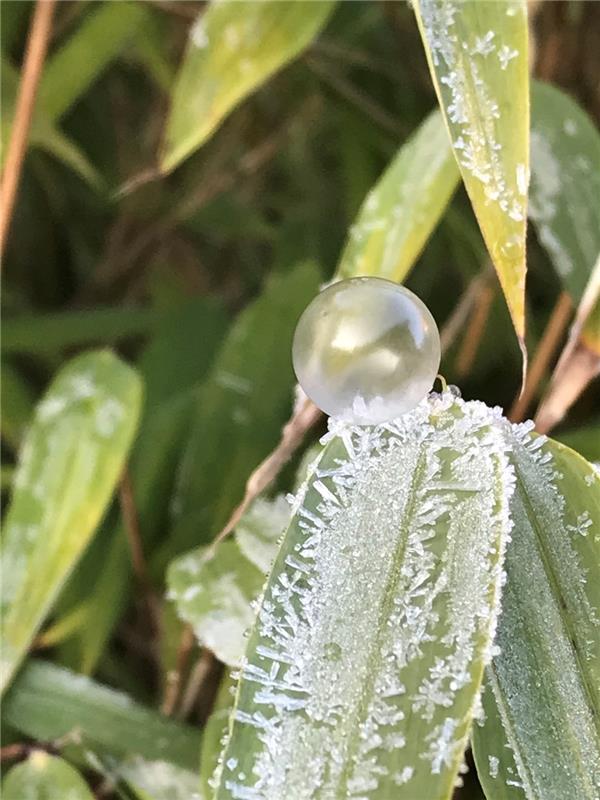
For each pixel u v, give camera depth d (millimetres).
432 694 62
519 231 76
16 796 100
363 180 173
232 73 117
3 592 111
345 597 66
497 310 160
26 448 118
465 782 112
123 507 130
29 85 123
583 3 169
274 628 66
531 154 108
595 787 68
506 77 78
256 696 64
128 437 117
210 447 139
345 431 73
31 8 175
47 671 113
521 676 71
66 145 145
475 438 71
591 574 72
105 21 160
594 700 69
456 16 79
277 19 118
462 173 77
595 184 106
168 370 168
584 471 73
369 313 64
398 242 105
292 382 142
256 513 105
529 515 73
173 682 117
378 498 70
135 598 145
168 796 103
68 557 111
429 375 66
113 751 108
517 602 72
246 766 62
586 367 87
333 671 64
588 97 176
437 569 66
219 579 104
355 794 60
